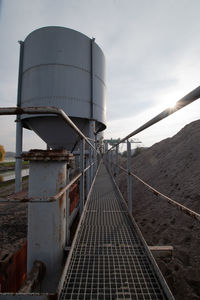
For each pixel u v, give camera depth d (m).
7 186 18.44
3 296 1.03
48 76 8.80
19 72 10.16
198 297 2.17
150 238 4.04
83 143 2.69
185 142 9.61
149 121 1.57
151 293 1.25
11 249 5.10
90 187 4.58
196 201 4.25
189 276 2.49
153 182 8.02
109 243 1.99
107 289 1.30
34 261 1.62
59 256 1.70
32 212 1.68
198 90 0.78
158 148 14.45
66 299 1.22
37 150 1.77
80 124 9.84
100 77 10.75
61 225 1.76
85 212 3.09
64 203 1.85
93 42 10.12
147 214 5.43
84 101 9.46
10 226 6.89
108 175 8.27
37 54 9.02
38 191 1.69
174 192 5.66
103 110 11.20
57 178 1.73
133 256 1.74
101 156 20.11
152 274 1.45
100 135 17.84
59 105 8.76
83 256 1.74
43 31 9.05
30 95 9.07
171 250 2.00
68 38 9.16
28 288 1.18
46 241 1.63
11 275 1.91
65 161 1.84
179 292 2.39
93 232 2.31
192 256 2.82
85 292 1.28
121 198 3.90
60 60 8.90
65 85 8.89
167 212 4.72
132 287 1.31
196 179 5.27
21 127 10.59
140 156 17.19
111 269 1.54
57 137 9.76
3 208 9.45
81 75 9.41
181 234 3.52
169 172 7.60
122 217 2.87
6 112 1.17
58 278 1.66
